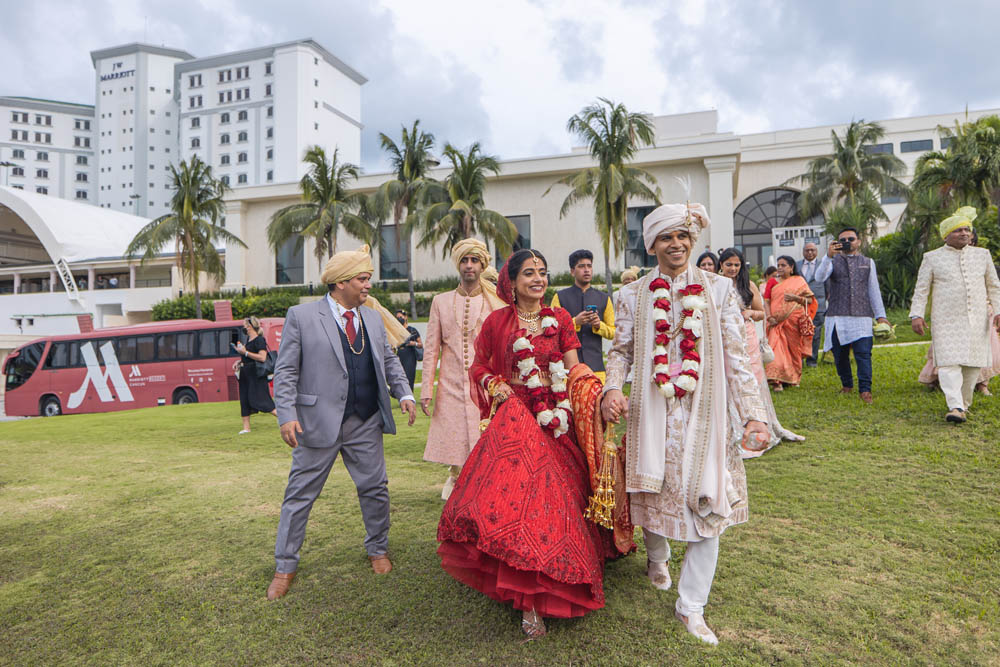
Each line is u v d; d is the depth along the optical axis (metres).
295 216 28.64
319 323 3.50
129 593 3.40
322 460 3.44
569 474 2.94
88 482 6.06
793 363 8.43
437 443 4.56
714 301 2.79
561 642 2.68
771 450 5.70
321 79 83.12
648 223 2.95
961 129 26.92
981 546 3.45
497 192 31.45
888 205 37.31
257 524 4.47
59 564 3.88
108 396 18.41
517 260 3.17
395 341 5.41
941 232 6.03
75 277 44.12
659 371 2.72
